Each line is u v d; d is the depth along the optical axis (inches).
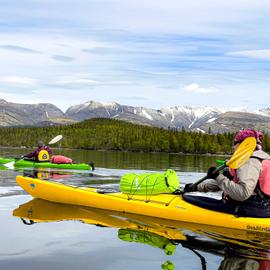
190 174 399.5
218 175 151.8
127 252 119.3
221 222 151.6
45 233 139.6
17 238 132.9
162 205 167.2
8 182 279.6
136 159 818.8
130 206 173.2
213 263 110.0
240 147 142.3
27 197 210.7
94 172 385.7
